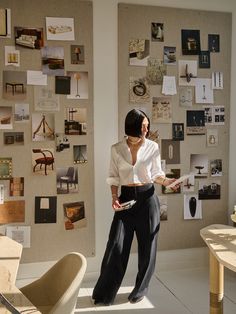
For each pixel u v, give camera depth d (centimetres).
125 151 284
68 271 175
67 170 321
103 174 331
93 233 332
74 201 325
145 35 332
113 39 325
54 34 310
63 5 311
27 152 312
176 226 353
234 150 363
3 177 308
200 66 346
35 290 186
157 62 335
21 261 317
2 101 304
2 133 306
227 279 338
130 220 285
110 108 329
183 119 346
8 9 300
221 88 353
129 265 344
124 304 290
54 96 314
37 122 312
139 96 333
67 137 319
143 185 283
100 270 321
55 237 323
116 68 328
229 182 364
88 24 317
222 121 356
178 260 357
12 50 303
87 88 321
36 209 317
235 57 356
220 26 349
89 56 320
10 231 313
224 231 222
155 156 288
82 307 285
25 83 307
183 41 340
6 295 151
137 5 328
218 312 217
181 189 351
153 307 286
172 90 340
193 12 342
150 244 286
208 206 360
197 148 352
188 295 306
